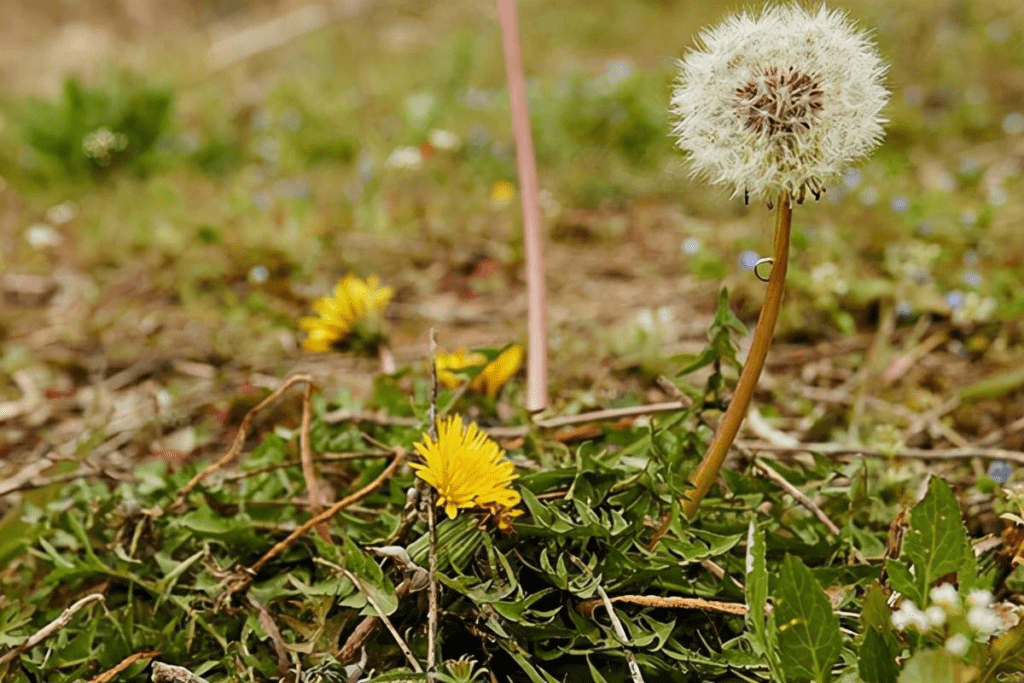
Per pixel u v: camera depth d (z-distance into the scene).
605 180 1.60
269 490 0.72
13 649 0.65
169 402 0.89
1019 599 0.66
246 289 1.24
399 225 1.42
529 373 0.76
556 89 1.98
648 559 0.65
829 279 1.05
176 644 0.66
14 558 0.72
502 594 0.63
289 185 1.65
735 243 1.19
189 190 1.67
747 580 0.62
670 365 0.91
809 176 0.60
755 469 0.72
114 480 0.74
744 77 0.61
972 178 1.43
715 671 0.64
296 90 2.22
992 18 2.39
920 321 1.02
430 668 0.62
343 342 0.77
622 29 2.88
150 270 1.29
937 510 0.61
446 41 2.77
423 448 0.63
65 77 1.80
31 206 1.63
